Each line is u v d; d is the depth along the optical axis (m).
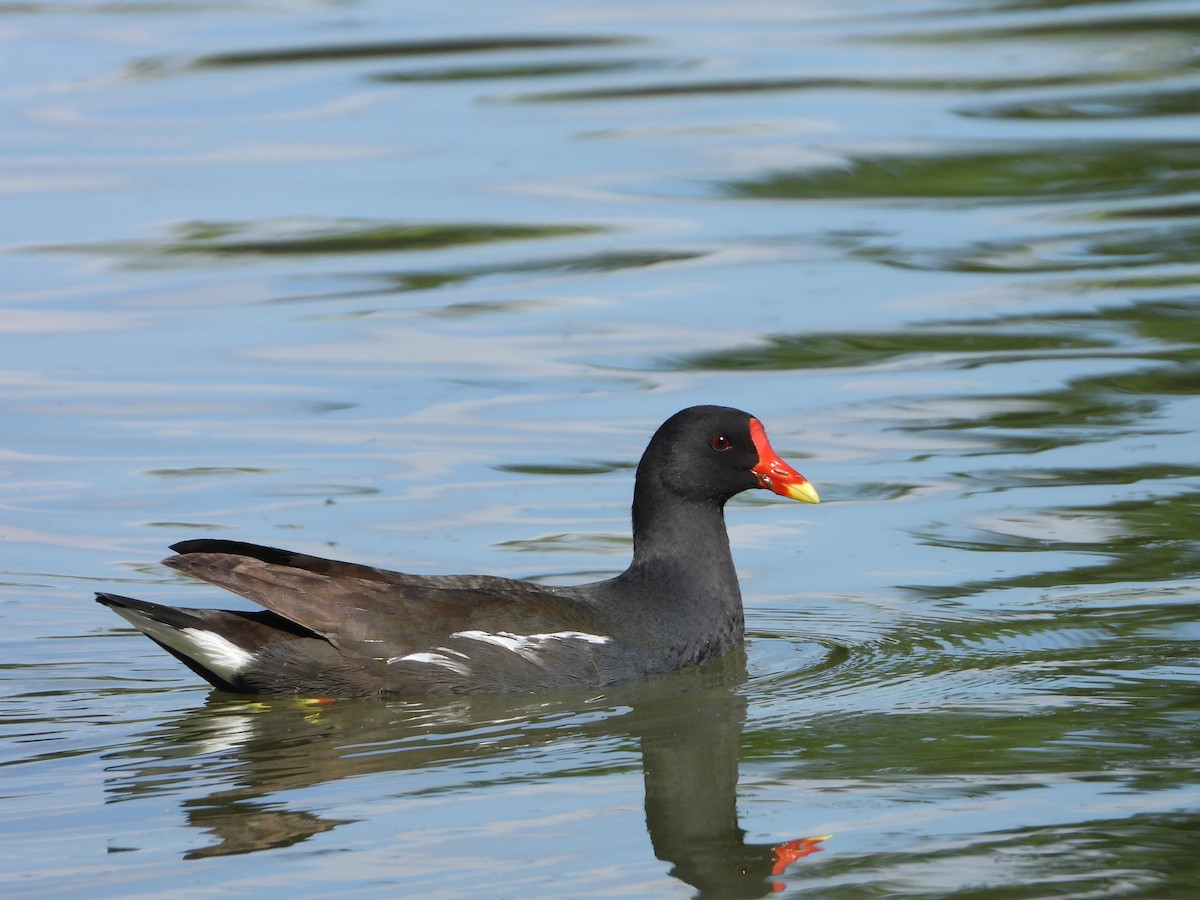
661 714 11.46
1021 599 13.43
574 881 8.84
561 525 14.94
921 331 19.41
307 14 35.94
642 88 29.67
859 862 8.95
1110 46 31.52
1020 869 8.79
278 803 9.90
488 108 28.67
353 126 27.83
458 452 16.59
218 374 18.77
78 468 16.31
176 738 11.01
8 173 25.69
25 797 9.99
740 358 18.83
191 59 31.97
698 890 8.66
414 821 9.62
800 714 11.37
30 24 35.25
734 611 12.77
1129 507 15.01
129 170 25.80
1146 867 8.77
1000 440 16.64
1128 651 12.29
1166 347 18.78
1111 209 23.81
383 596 11.88
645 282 21.34
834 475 16.00
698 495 12.73
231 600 13.65
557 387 18.20
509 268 22.02
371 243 22.86
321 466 16.30
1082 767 10.16
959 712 11.23
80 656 12.50
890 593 13.74
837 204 24.33
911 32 33.38
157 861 9.08
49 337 19.94
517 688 11.81
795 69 30.75
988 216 23.75
